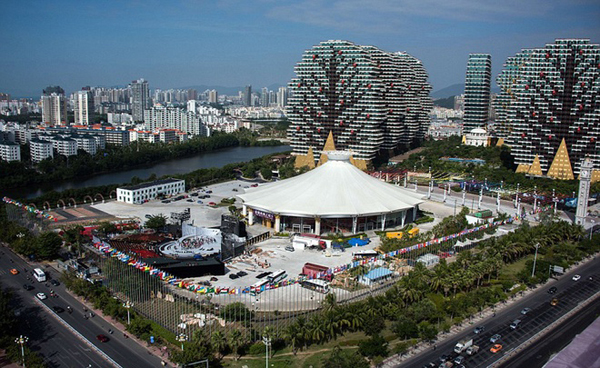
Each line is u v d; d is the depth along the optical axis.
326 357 165.12
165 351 167.75
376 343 164.75
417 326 183.25
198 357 155.38
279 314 195.50
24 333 179.25
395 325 180.88
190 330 179.50
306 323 173.50
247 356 165.88
